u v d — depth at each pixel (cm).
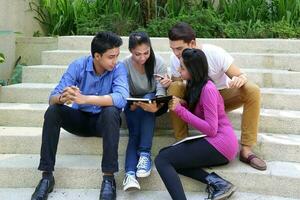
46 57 443
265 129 328
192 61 266
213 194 258
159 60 309
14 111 349
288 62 414
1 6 477
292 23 536
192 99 272
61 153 315
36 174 289
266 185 275
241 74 289
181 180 281
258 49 449
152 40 454
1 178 290
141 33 288
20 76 475
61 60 440
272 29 506
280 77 387
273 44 445
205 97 265
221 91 305
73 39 470
